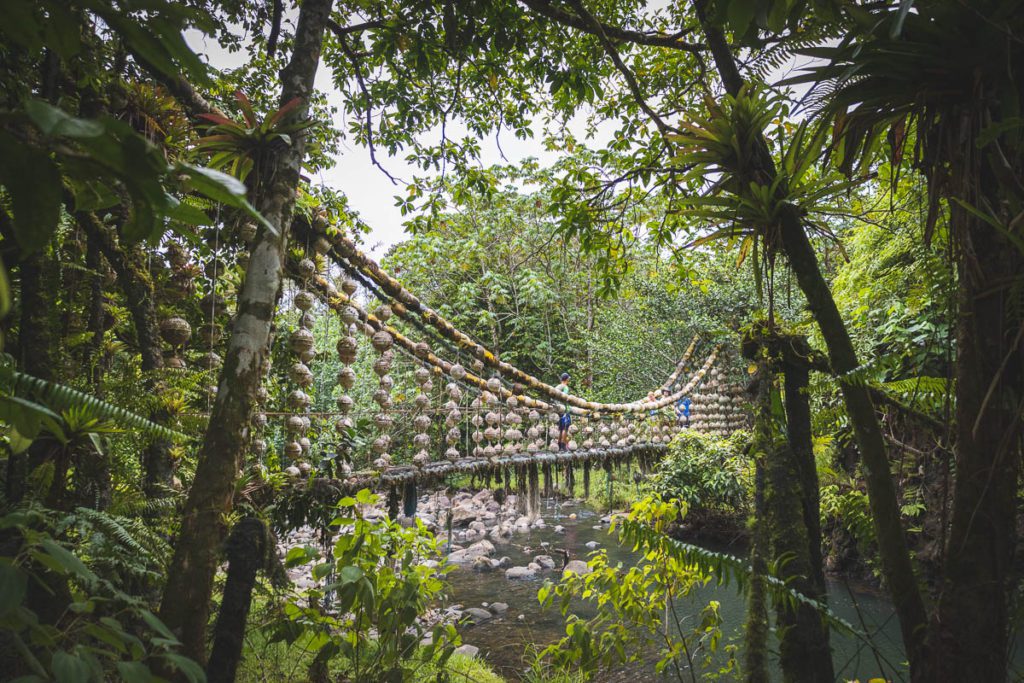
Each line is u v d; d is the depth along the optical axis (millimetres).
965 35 1326
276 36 2980
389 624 1939
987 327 1412
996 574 1381
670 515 2389
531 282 10562
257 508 2451
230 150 1833
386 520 2090
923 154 1662
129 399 1939
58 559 822
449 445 4109
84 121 424
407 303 3455
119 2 506
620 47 4055
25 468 1638
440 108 4152
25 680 784
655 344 10148
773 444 1841
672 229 4090
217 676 1323
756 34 1668
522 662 3982
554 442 5734
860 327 4500
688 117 1953
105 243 2133
